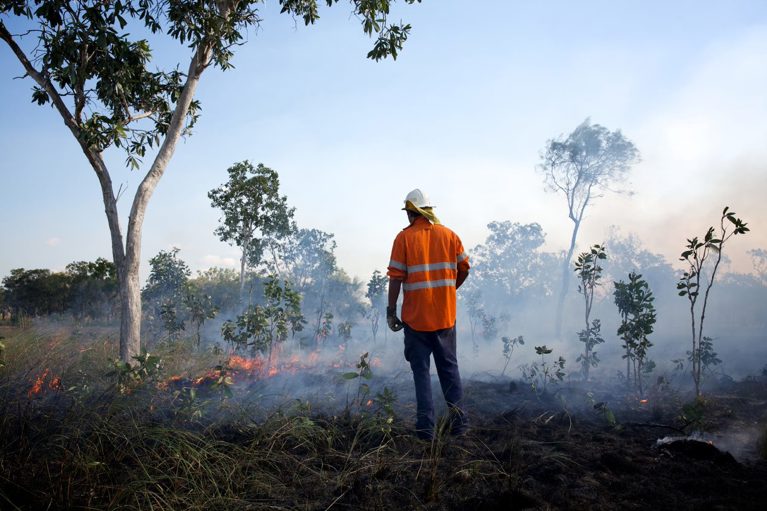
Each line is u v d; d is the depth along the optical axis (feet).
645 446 11.32
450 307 12.94
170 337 32.19
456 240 13.50
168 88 26.00
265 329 23.59
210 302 36.40
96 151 20.88
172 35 22.70
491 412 14.93
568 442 11.44
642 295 18.57
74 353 20.66
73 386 13.70
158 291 46.32
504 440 11.60
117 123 20.97
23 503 7.80
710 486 8.54
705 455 10.30
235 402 14.35
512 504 7.95
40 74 20.80
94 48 21.58
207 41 21.93
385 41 26.66
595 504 7.94
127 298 20.49
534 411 15.02
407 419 13.89
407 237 13.15
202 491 8.19
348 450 10.99
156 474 8.80
